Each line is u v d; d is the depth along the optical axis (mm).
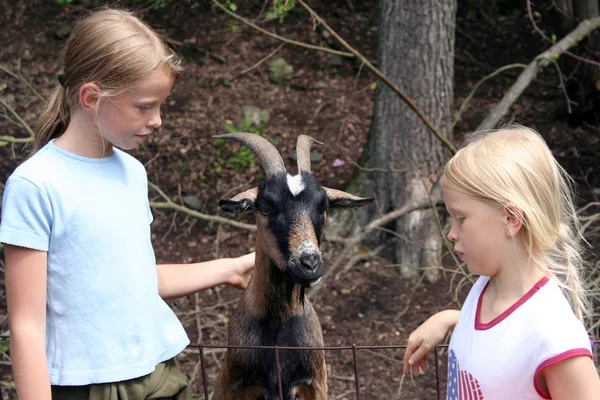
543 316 1818
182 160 8398
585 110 8562
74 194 2225
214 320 6574
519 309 1863
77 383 2229
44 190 2170
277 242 3055
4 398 5859
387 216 6199
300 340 3184
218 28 10234
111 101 2193
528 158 1857
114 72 2145
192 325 6477
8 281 2162
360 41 10242
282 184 3125
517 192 1815
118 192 2342
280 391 2764
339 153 8477
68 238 2211
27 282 2141
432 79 6793
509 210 1825
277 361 2736
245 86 9492
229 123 8688
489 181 1829
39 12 10164
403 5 6703
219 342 6270
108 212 2281
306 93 9500
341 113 9172
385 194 7082
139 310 2340
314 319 3285
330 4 10891
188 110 9078
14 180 2178
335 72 9875
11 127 8469
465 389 1946
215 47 9961
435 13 6672
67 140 2303
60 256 2215
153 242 7559
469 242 1894
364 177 7184
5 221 2143
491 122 6289
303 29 10383
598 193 7480
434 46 6738
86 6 10250
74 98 2262
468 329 1991
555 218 1871
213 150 8523
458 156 1938
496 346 1873
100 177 2305
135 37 2182
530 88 9633
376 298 6668
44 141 2393
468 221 1881
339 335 6297
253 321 3191
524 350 1823
